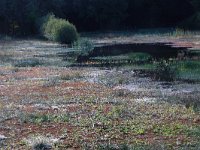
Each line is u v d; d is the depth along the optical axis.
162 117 15.90
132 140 13.14
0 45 49.19
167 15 80.88
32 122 15.58
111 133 13.93
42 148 12.53
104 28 77.12
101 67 30.94
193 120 15.41
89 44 47.91
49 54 40.50
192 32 63.38
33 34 65.00
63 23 53.19
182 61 32.16
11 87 22.95
